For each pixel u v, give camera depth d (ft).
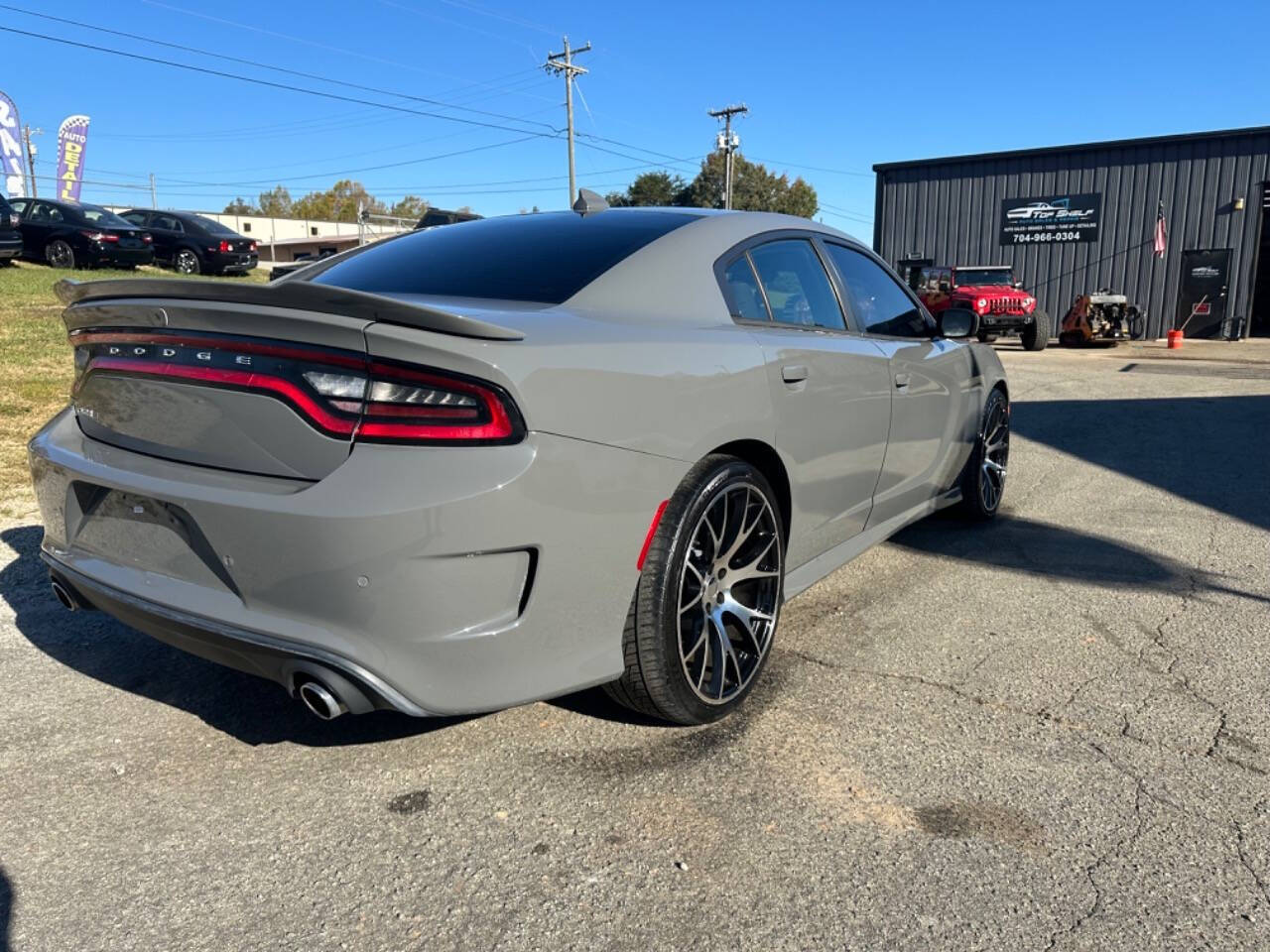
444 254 9.45
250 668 6.89
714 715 8.44
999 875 6.46
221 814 7.10
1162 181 74.49
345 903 6.12
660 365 7.49
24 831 6.85
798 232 10.87
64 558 7.88
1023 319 62.13
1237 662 10.04
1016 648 10.40
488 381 6.24
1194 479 19.70
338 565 6.13
